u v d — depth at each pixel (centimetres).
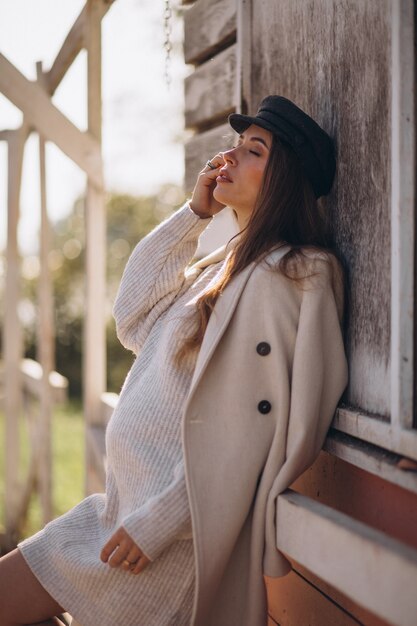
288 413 177
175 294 215
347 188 188
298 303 180
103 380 426
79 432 1039
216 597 181
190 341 188
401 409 158
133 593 185
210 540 172
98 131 414
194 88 299
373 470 164
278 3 227
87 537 201
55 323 1416
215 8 280
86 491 418
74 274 1477
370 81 176
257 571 177
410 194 158
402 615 127
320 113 202
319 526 152
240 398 178
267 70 237
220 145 273
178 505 174
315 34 203
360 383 181
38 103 395
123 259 1454
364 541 137
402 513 159
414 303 158
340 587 144
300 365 176
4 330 554
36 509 611
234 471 175
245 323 179
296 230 193
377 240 173
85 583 190
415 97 157
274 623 227
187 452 174
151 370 200
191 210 211
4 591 200
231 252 204
